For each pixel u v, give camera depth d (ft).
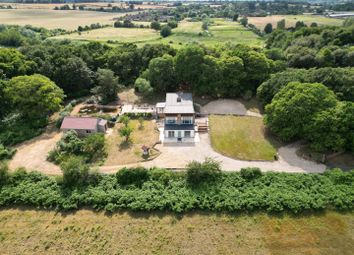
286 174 146.72
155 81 242.37
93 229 121.60
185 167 154.81
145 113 212.84
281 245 114.42
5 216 127.85
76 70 241.96
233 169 156.15
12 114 205.46
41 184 141.38
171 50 277.23
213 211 129.59
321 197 132.16
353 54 234.38
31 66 236.63
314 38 293.64
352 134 153.48
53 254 110.93
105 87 233.96
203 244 114.93
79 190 138.72
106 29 456.04
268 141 181.57
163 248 113.39
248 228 121.70
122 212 129.90
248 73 236.84
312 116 161.79
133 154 169.68
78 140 171.83
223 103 231.30
